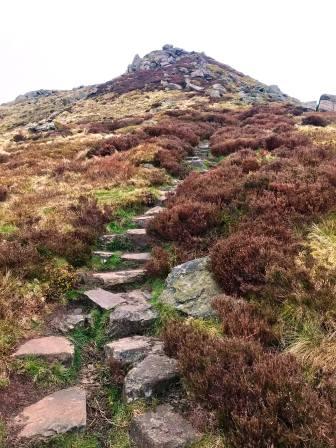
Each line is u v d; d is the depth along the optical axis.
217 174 13.35
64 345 6.22
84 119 57.66
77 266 8.93
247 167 13.98
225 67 96.25
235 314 6.20
